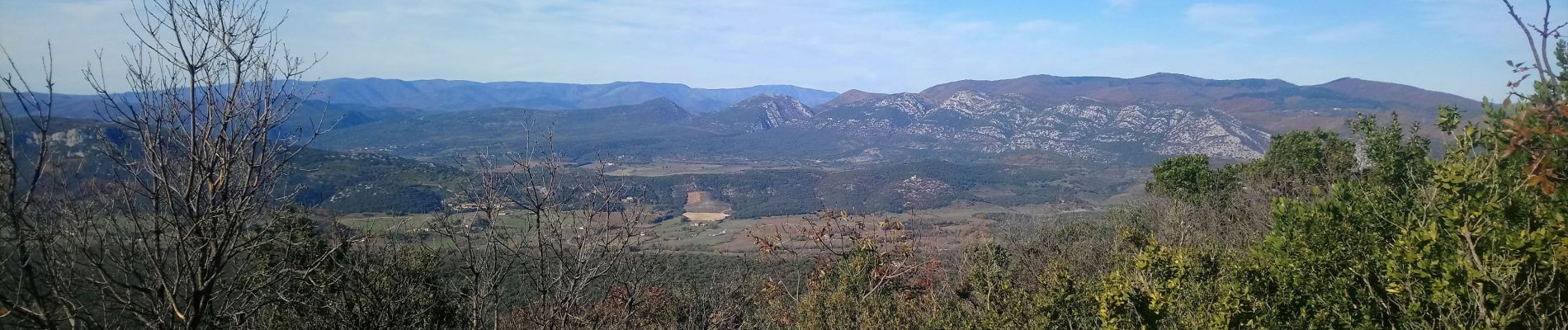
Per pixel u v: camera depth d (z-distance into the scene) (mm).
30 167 5445
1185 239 16062
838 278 14711
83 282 5633
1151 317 8242
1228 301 7270
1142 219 23688
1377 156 19078
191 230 5535
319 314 7414
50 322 5223
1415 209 7891
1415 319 6672
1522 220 6566
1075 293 10000
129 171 5500
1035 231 28172
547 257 6840
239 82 5793
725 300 11727
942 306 11945
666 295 10211
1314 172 21344
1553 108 5215
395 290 7391
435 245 7770
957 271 17453
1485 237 6406
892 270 15078
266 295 6594
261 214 6305
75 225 5367
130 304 5633
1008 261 18453
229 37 5773
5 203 4883
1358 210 8445
